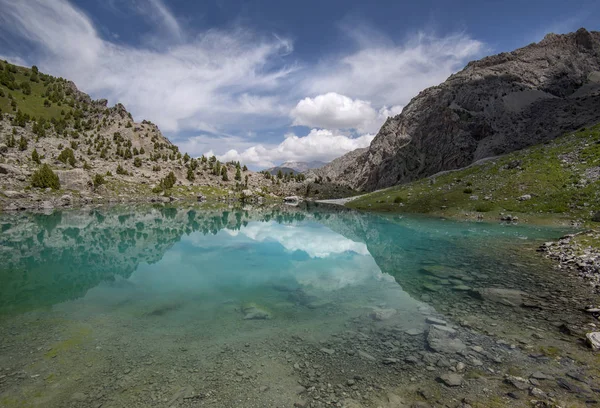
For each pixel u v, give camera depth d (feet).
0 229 141.90
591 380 29.58
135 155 604.90
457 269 76.54
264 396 29.14
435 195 275.59
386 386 30.30
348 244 126.11
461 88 640.99
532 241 112.68
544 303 51.26
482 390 28.81
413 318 47.44
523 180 223.92
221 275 78.84
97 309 53.78
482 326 43.32
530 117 513.04
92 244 117.19
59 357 36.81
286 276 77.92
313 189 625.82
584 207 163.12
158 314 51.67
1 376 32.63
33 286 66.69
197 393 29.71
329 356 36.70
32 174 303.89
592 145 229.45
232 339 41.93
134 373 33.42
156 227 166.20
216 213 261.24
